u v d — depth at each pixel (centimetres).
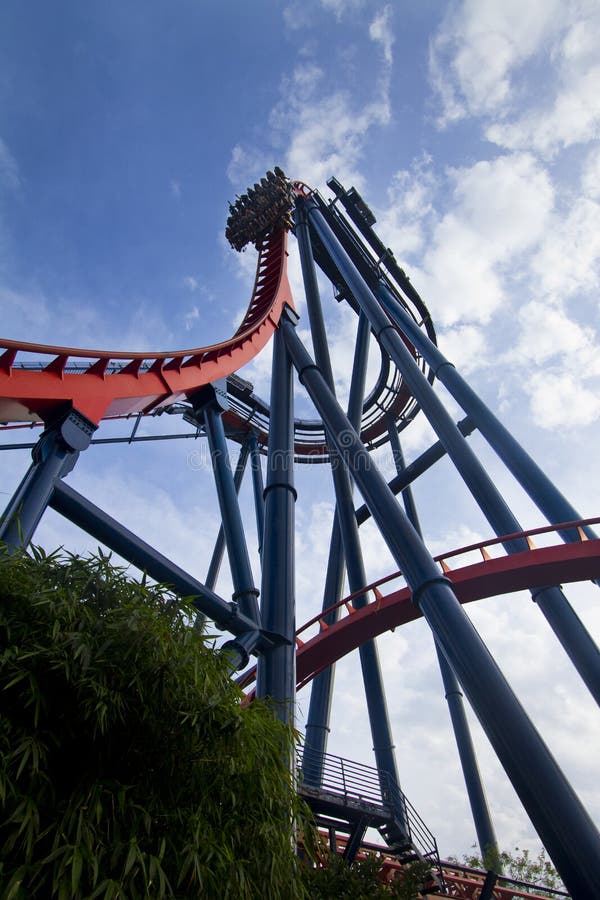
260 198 2562
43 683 378
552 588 1499
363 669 1894
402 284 2911
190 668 425
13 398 1026
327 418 1434
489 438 1802
